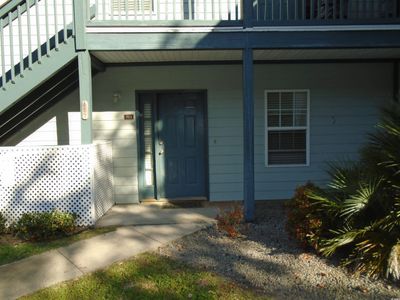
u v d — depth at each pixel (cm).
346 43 623
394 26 621
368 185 429
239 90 797
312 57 752
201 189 823
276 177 812
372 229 412
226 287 397
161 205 766
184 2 757
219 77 793
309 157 815
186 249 508
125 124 788
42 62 593
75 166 604
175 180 821
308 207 468
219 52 671
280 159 813
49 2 736
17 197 597
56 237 561
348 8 681
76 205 605
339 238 418
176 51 647
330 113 815
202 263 460
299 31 618
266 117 805
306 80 807
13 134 769
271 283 406
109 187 743
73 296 385
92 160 606
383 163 425
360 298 371
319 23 618
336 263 444
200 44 611
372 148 455
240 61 779
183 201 805
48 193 602
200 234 567
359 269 409
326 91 811
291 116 812
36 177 600
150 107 810
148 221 638
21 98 596
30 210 600
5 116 686
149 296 381
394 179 426
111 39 602
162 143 814
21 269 451
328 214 453
